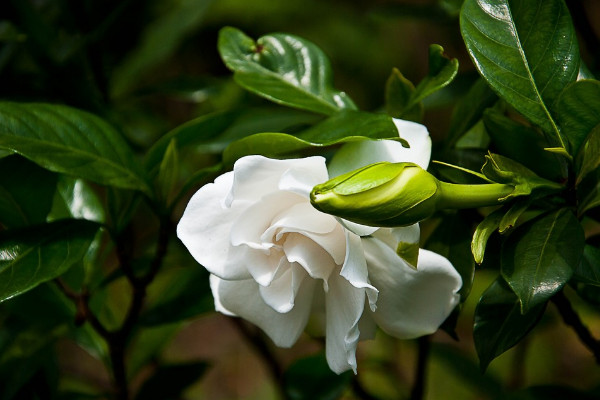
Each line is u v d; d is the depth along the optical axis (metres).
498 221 0.49
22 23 0.66
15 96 0.67
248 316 0.51
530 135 0.52
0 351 0.60
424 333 0.50
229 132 0.64
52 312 0.61
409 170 0.47
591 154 0.49
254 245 0.47
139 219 0.80
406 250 0.48
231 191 0.47
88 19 0.70
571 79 0.51
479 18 0.51
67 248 0.53
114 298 0.75
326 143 0.49
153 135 0.75
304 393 0.62
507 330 0.50
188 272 0.62
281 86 0.56
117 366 0.60
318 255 0.48
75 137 0.53
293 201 0.48
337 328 0.49
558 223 0.49
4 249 0.52
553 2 0.51
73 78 0.67
